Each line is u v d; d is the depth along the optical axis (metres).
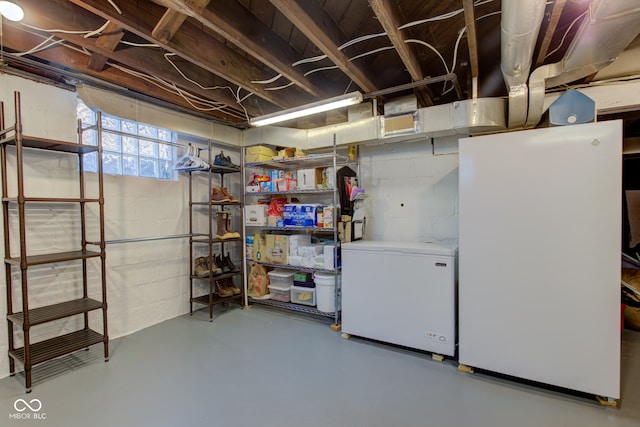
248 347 2.87
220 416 1.91
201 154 3.93
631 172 4.46
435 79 2.59
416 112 2.92
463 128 2.74
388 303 2.84
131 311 3.21
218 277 3.66
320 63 2.83
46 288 2.59
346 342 2.99
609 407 2.00
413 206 3.53
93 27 2.12
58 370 2.45
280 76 2.85
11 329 2.35
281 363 2.58
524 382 2.30
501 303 2.30
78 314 2.66
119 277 3.11
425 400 2.08
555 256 2.13
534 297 2.19
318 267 3.44
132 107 2.89
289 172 3.71
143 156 3.39
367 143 3.38
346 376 2.38
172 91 3.12
